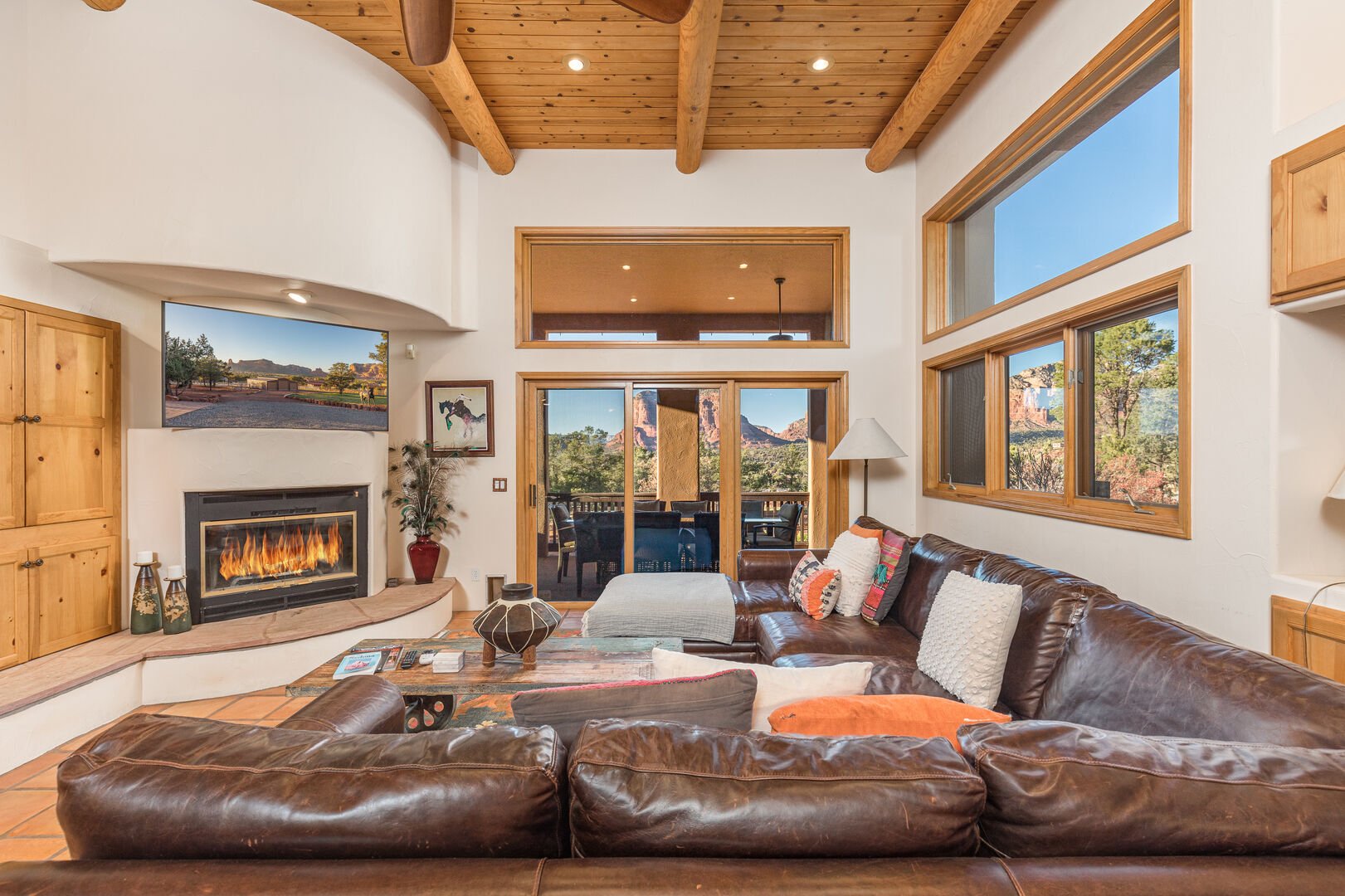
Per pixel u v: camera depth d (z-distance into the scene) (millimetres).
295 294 3600
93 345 3201
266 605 3701
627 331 4797
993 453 3727
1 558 2777
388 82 3668
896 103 4004
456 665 2271
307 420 3891
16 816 2143
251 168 3150
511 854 814
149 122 2986
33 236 2949
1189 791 780
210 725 969
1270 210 1918
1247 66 1996
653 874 736
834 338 4785
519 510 4680
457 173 4551
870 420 4238
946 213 4305
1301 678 1199
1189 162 2219
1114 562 2658
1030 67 3160
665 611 3230
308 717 1499
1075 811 770
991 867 740
